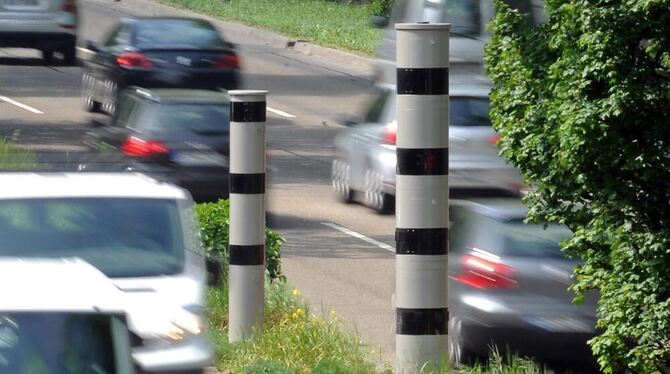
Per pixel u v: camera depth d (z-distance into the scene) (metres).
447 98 30.27
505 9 29.67
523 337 34.22
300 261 52.22
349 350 34.34
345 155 65.25
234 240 35.50
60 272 17.59
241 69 84.94
